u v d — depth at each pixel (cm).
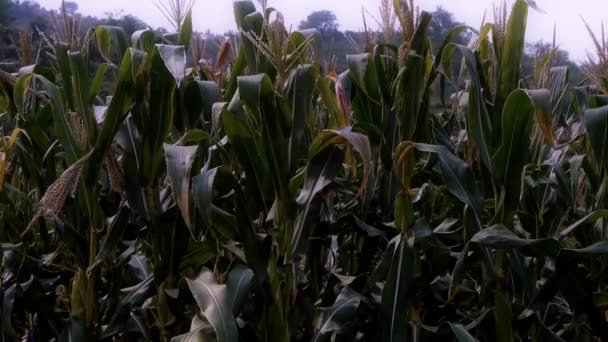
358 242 277
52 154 288
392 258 219
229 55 318
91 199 230
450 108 372
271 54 210
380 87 255
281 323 210
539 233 248
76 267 282
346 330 236
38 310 260
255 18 264
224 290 195
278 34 211
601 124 214
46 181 288
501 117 230
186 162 193
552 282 221
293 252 212
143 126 228
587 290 222
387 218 263
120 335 266
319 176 211
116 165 232
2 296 247
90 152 210
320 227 253
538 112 201
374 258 295
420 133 261
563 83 296
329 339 222
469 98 220
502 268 231
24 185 314
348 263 279
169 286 234
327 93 244
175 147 198
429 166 279
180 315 233
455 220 257
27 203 296
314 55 285
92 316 239
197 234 249
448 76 273
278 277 211
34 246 300
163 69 227
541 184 262
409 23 255
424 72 265
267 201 215
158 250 237
